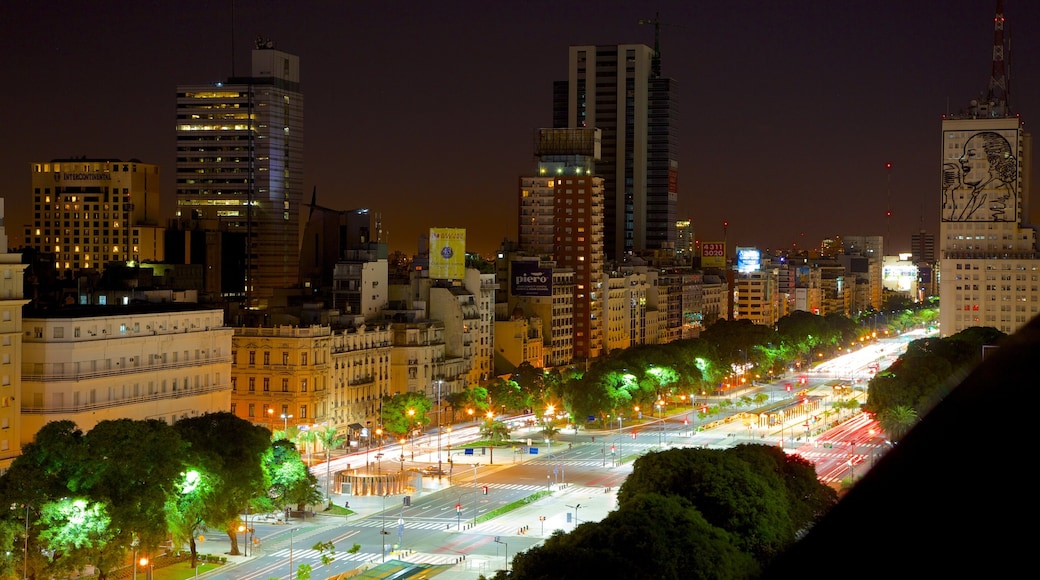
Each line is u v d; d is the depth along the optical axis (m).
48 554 193.25
